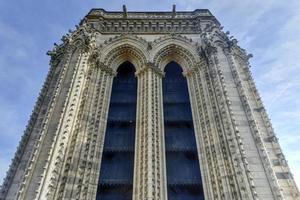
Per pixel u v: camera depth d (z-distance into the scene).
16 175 15.87
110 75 22.80
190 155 18.28
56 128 15.29
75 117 17.05
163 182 15.87
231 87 19.03
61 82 18.41
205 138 17.95
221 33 24.17
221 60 21.12
